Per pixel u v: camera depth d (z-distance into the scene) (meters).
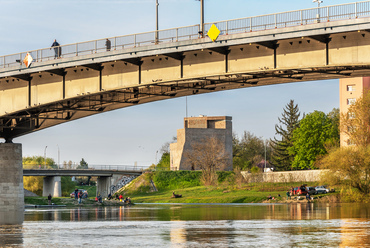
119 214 88.06
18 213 96.56
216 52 67.94
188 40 68.12
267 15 62.78
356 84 171.00
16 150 105.06
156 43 71.12
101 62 76.25
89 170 194.00
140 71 74.81
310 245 43.06
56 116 97.50
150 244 44.81
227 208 103.12
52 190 198.50
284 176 154.12
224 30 65.56
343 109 173.38
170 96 82.88
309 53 61.69
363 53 58.50
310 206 104.12
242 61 66.31
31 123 101.50
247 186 154.38
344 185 114.50
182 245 43.84
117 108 90.06
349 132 129.38
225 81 72.81
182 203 138.50
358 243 44.16
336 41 60.00
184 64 70.88
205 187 167.50
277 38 61.81
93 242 46.59
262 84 75.50
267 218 72.38
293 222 64.94
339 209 91.25
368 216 73.69
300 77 71.19
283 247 42.00
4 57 87.25
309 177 154.25
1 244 45.97
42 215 88.06
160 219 73.88
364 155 112.56
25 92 88.31
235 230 55.53
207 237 49.28
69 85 82.25
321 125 182.50
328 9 59.12
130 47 73.06
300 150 182.50
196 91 80.38
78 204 133.12
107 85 78.00
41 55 82.56
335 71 66.81
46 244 45.59
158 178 192.25
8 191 103.50
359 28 57.09
